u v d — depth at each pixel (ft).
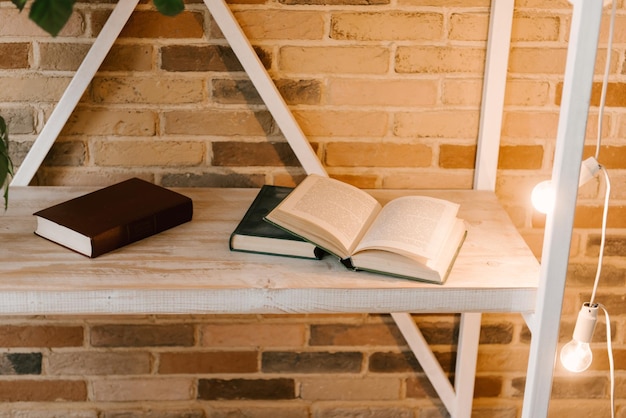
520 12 5.24
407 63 5.37
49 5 3.36
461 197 5.41
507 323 6.08
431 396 6.33
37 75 5.33
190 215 4.87
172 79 5.38
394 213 4.55
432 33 5.28
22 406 6.21
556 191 3.94
